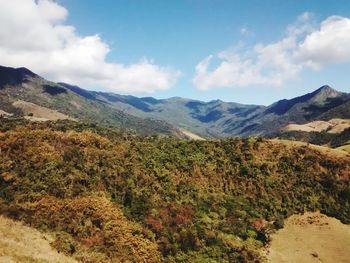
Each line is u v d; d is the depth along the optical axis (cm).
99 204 5803
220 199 6831
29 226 4716
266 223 6419
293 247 5997
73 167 6712
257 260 5528
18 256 3250
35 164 6594
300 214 6825
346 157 8356
